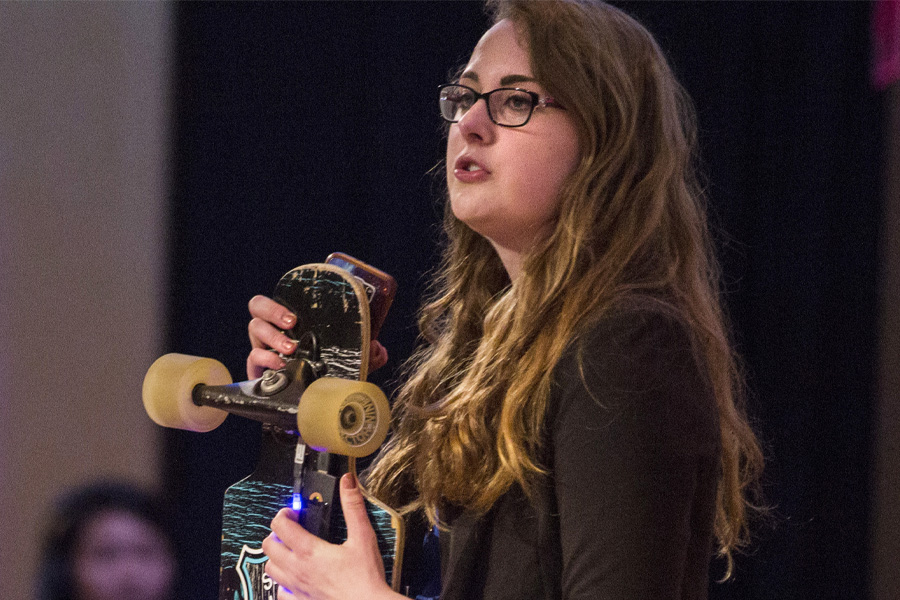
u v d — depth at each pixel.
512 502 3.38
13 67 9.71
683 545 2.89
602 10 3.78
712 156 9.72
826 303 10.06
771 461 9.80
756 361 9.92
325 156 9.53
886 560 10.20
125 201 10.03
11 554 9.62
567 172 3.55
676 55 9.64
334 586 3.26
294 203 9.55
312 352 3.84
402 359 9.29
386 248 9.37
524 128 3.51
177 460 9.95
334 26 9.52
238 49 9.59
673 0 9.63
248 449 9.62
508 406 3.29
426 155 9.37
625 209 3.59
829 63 9.78
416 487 3.92
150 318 10.09
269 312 3.96
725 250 9.77
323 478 3.68
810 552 10.02
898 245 10.12
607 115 3.56
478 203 3.58
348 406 3.34
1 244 9.67
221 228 9.59
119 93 9.98
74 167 9.91
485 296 4.38
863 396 10.11
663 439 2.90
